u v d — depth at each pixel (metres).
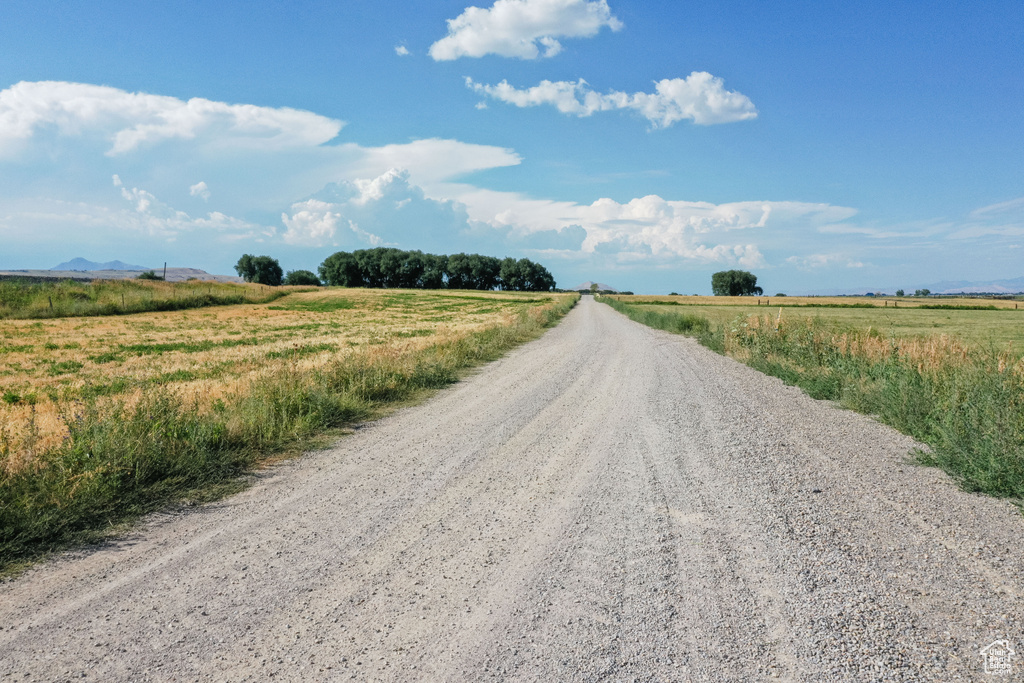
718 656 2.71
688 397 10.21
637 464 6.13
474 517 4.68
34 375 15.80
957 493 4.93
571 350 19.11
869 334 14.35
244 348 22.52
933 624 2.94
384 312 56.97
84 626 3.10
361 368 11.27
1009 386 6.69
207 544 4.19
